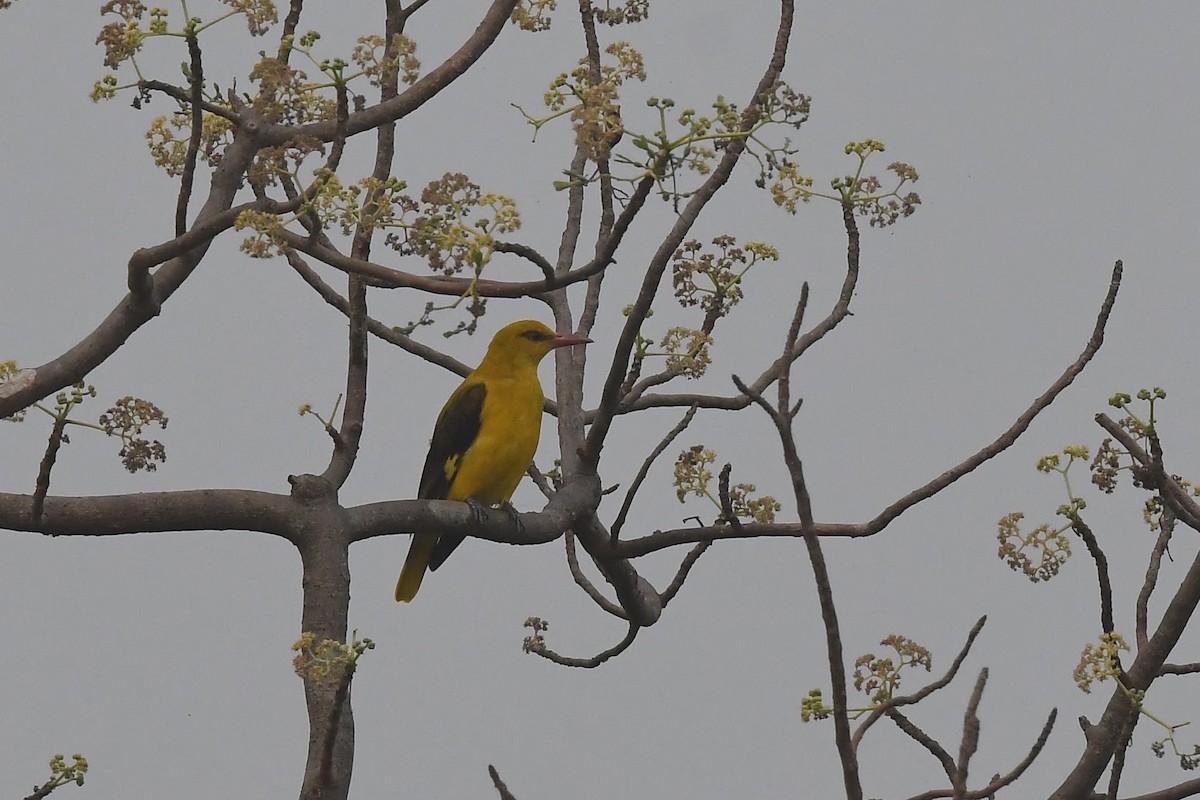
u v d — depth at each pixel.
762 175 11.86
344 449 11.89
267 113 12.21
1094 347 12.64
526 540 13.04
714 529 13.64
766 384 14.34
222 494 11.27
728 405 14.24
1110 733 10.66
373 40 10.99
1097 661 9.52
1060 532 10.39
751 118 11.76
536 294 10.88
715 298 13.39
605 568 14.45
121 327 11.77
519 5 13.26
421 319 10.81
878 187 13.59
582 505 13.59
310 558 11.33
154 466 11.95
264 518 11.30
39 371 11.64
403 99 12.40
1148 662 10.63
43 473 10.73
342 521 11.52
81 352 11.72
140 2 10.91
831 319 13.97
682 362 13.38
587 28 13.89
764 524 13.48
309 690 10.57
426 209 10.39
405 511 12.11
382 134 12.67
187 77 11.23
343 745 10.45
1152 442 10.52
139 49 10.91
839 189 13.57
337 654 9.44
